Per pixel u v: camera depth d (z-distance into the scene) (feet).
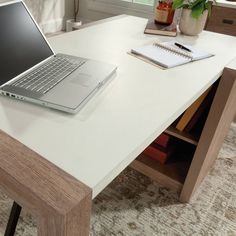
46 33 11.59
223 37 4.67
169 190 4.87
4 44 2.37
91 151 1.78
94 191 1.53
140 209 4.48
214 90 3.83
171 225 4.25
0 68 2.27
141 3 10.44
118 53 3.52
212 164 5.40
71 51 3.42
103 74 2.66
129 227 4.17
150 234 4.09
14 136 1.84
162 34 4.45
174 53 3.61
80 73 2.62
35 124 1.98
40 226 1.51
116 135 1.95
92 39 3.94
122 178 5.06
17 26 2.59
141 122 2.12
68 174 1.57
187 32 4.61
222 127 4.28
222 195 4.88
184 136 4.18
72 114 2.12
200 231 4.20
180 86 2.78
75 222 1.43
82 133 1.94
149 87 2.70
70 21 11.89
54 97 2.19
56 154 1.72
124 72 2.99
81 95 2.26
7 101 2.21
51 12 11.46
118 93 2.52
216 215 4.48
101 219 4.24
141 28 4.73
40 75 2.49
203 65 3.40
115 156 1.76
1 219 4.05
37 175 1.53
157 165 4.96
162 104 2.40
